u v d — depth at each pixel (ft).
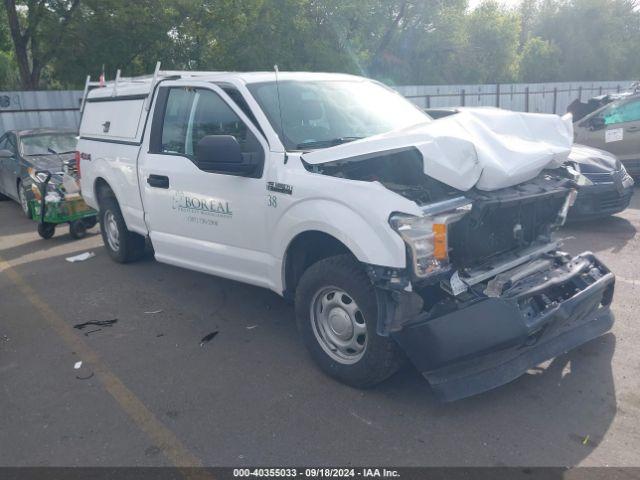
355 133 15.34
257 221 14.39
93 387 13.48
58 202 26.20
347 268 12.30
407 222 11.19
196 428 11.72
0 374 14.26
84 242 26.94
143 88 19.27
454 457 10.55
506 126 13.20
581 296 12.46
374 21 87.04
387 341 11.98
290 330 16.29
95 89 23.45
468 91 71.61
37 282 21.21
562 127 14.17
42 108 51.75
